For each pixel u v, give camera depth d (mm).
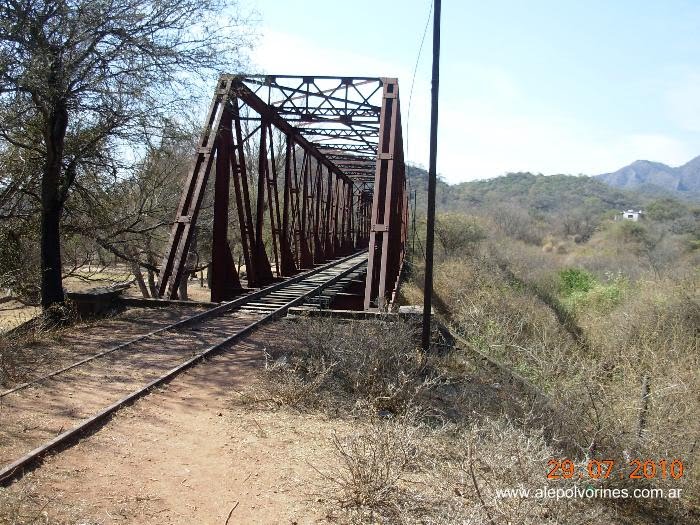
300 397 6969
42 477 4645
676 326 13383
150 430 5844
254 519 4379
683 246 44500
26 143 13508
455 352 9977
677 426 6293
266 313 12555
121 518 4227
